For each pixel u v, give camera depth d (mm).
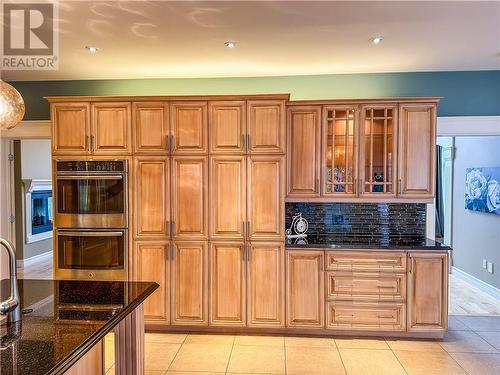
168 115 3533
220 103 3506
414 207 3951
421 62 3580
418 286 3410
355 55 3371
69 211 3553
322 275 3475
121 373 2080
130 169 3557
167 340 3436
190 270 3549
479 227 5090
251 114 3488
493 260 4758
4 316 1619
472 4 2410
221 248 3525
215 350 3244
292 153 3646
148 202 3555
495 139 4691
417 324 3420
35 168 7008
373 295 3436
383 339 3463
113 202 3535
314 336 3525
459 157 5660
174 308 3562
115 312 1729
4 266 4262
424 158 3555
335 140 3666
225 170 3512
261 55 3359
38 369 1203
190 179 3535
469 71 3838
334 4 2404
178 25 2719
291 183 3656
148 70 3781
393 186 3576
